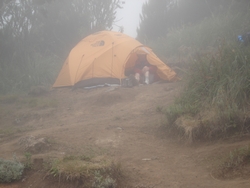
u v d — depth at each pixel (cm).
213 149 509
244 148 463
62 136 616
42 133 637
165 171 462
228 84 622
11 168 445
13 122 811
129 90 915
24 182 438
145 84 1010
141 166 484
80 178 412
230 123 548
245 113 560
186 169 465
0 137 672
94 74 1049
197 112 611
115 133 623
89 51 1102
